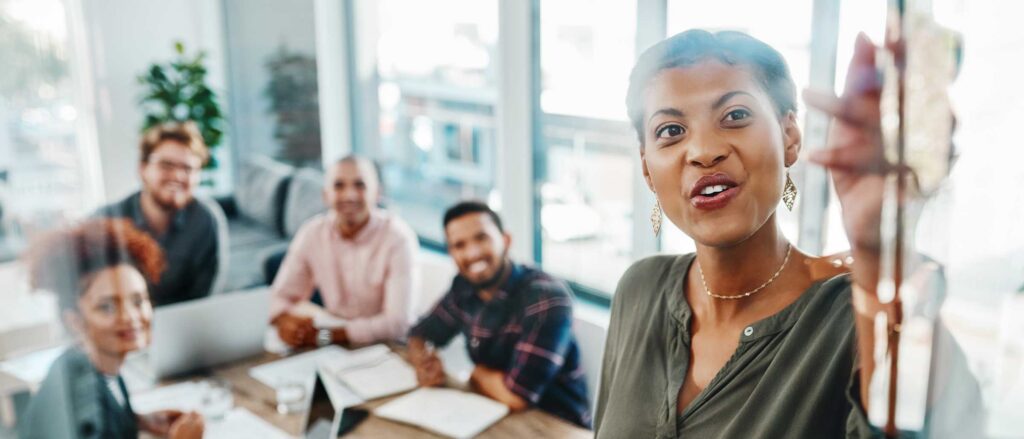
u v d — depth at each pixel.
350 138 3.82
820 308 0.73
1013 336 0.63
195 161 2.66
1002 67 0.61
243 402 1.69
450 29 3.25
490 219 1.88
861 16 0.80
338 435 1.50
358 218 2.32
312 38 3.70
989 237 0.63
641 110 0.78
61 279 1.25
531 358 1.72
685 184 0.75
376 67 3.65
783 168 0.74
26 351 1.24
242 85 3.90
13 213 1.21
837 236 1.41
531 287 1.83
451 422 1.53
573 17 2.52
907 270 0.65
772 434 0.72
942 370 0.65
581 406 1.78
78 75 1.21
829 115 0.65
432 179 3.53
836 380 0.70
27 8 1.15
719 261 0.78
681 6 1.83
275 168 3.60
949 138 0.63
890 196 0.64
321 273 2.36
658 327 0.86
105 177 1.31
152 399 1.69
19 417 1.23
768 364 0.75
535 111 2.74
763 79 0.72
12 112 1.18
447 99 3.37
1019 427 0.63
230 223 3.54
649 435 0.83
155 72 3.48
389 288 2.30
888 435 0.66
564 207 2.72
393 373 1.82
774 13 1.63
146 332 1.35
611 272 2.60
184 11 3.68
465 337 1.92
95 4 3.35
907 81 0.63
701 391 0.79
